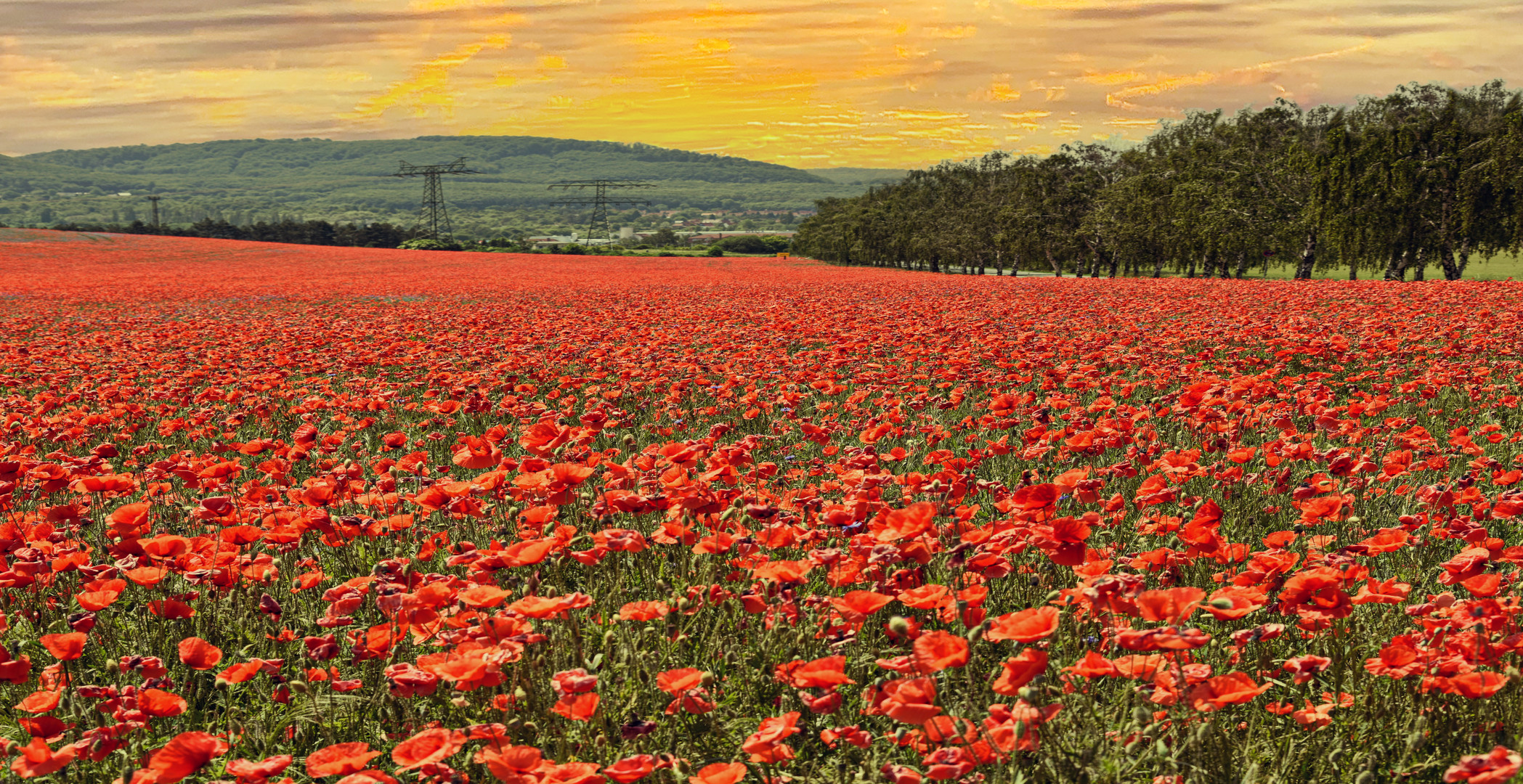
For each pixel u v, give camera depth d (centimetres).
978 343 1265
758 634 348
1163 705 267
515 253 10512
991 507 498
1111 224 6456
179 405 916
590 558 346
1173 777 237
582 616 370
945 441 721
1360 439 636
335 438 598
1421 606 303
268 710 323
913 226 9894
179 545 369
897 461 611
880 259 11119
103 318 2441
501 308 2770
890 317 1997
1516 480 450
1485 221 4084
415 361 1288
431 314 2422
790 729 240
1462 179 4038
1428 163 4109
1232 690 244
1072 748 262
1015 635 238
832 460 615
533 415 761
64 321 2350
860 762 283
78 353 1412
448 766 279
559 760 271
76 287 4316
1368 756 260
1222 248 5222
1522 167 3894
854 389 950
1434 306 1859
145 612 402
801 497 433
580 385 1064
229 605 399
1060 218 7106
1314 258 5166
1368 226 4203
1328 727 282
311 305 3219
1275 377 1053
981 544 342
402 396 1019
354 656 318
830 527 400
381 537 485
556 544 351
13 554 384
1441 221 4175
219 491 522
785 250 15625
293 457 566
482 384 976
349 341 1526
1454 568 305
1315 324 1478
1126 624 307
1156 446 564
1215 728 251
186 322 2278
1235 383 680
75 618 340
